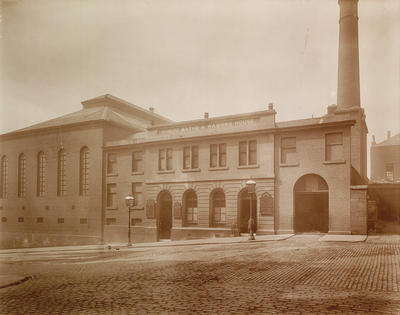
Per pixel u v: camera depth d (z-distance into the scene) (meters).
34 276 13.15
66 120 41.47
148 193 33.88
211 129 31.20
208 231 30.14
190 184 31.69
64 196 39.28
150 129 36.12
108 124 38.44
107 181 36.97
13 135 43.31
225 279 11.12
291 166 27.33
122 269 13.94
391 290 9.16
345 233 24.70
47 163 40.91
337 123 25.67
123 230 35.09
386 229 25.55
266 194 27.78
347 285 9.81
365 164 31.14
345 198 25.08
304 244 20.22
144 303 8.45
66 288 10.52
